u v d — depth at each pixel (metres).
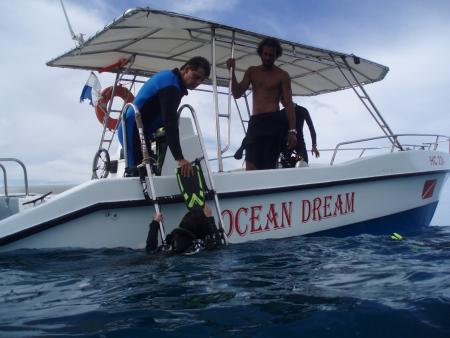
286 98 4.65
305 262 3.06
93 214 3.38
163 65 6.32
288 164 5.33
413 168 5.46
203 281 2.49
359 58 5.66
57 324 1.85
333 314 1.94
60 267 2.83
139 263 2.93
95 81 6.21
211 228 3.45
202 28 4.47
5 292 2.30
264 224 4.12
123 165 4.33
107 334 1.74
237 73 6.71
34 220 3.20
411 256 3.34
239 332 1.76
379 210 5.11
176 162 3.81
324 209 4.57
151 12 4.01
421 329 1.79
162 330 1.78
